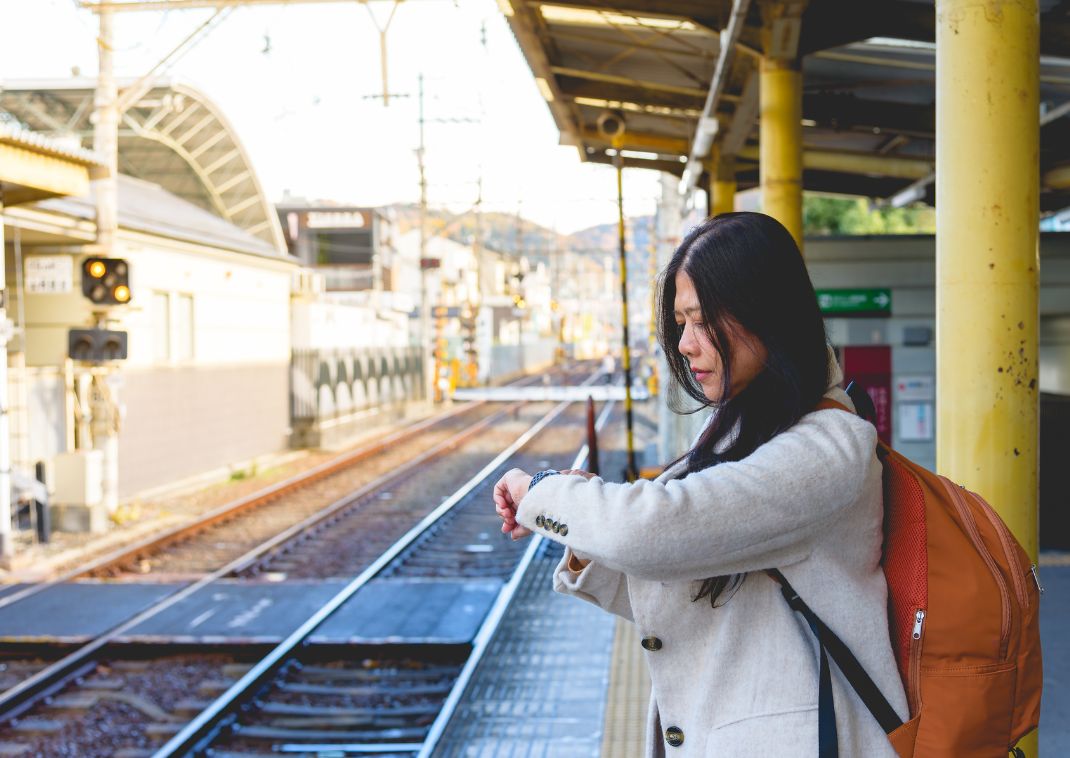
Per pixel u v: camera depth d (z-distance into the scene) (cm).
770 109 740
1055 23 629
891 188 1348
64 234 1327
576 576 144
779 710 125
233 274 1914
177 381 1662
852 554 128
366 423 2703
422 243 3394
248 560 1042
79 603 881
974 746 127
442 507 1392
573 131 1270
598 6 766
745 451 132
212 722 596
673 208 1792
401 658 739
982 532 132
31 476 1181
